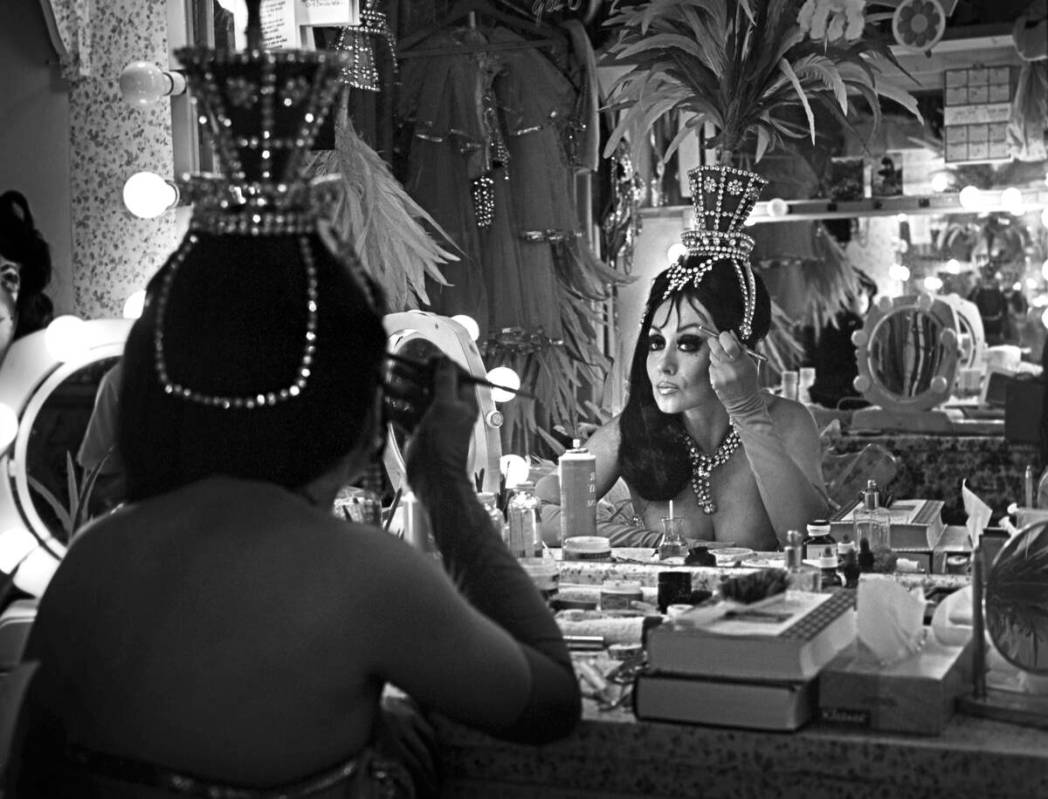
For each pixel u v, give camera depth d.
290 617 1.14
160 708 1.12
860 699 1.31
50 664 1.19
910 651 1.38
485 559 1.35
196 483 1.21
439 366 1.42
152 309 1.25
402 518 1.91
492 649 1.21
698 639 1.32
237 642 1.13
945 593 1.81
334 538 1.18
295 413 1.20
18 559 1.83
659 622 1.65
